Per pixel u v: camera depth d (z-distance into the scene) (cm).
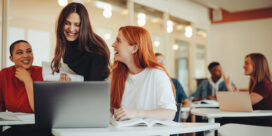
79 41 206
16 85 242
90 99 135
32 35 416
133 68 184
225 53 817
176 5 690
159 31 637
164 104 165
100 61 205
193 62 753
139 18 562
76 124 136
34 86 133
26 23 411
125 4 559
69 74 179
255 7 721
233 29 808
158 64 182
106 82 136
